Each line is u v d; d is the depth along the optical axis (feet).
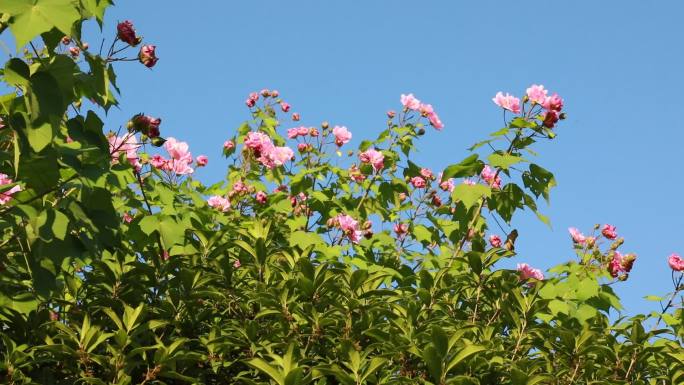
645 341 13.73
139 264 12.65
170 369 11.64
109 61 11.94
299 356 11.86
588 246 18.11
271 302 12.14
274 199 20.61
